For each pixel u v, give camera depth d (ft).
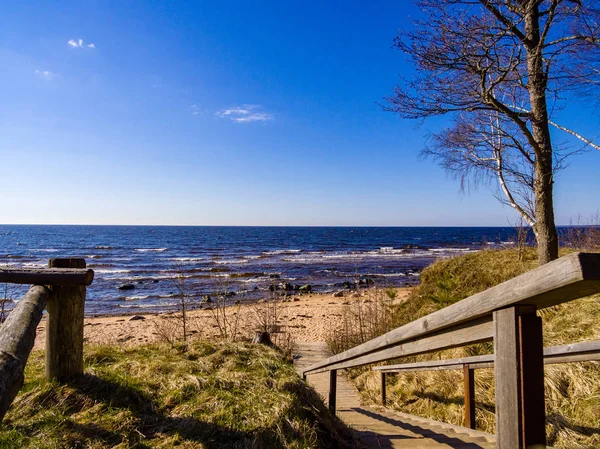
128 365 12.92
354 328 33.68
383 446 11.50
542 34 19.19
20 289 58.95
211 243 234.38
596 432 11.96
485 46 19.15
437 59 19.56
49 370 10.55
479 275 29.86
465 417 14.24
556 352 11.49
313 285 84.58
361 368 25.48
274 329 34.55
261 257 147.74
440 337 6.52
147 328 43.75
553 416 13.20
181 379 11.71
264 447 8.80
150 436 8.98
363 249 186.29
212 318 45.06
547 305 4.24
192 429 9.19
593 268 3.22
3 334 7.46
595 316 17.97
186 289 74.79
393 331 8.10
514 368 4.17
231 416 9.77
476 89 20.39
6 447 7.91
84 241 244.22
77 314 10.71
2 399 5.88
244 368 13.66
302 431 9.75
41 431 8.53
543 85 20.92
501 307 4.38
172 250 183.73
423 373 20.27
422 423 15.34
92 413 9.42
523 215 22.94
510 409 4.19
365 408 19.19
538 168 21.53
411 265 117.08
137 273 104.53
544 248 21.50
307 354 30.07
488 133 23.81
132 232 390.83
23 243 221.05
